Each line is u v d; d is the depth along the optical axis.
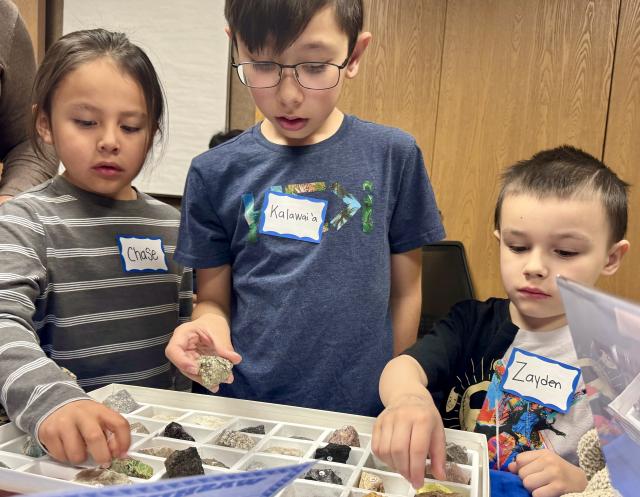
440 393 0.93
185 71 2.74
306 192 0.96
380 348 0.98
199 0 2.70
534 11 2.32
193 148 2.78
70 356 0.96
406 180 1.01
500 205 0.93
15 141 1.27
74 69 0.89
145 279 1.06
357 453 0.61
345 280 0.95
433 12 2.42
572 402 0.84
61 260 0.94
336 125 1.02
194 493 0.23
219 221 1.01
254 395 0.95
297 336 0.94
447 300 2.33
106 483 0.51
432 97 2.47
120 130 0.93
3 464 0.53
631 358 0.25
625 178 2.27
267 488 0.26
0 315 0.73
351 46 0.85
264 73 0.81
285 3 0.75
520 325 0.94
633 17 2.20
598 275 0.86
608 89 2.26
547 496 0.62
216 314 0.97
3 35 1.17
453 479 0.56
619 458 0.29
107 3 2.78
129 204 1.08
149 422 0.68
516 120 2.38
